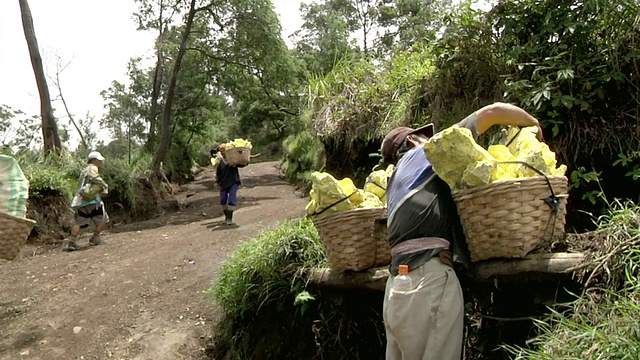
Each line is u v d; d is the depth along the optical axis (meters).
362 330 3.69
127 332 4.97
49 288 6.23
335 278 3.39
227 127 32.47
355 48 6.83
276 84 18.23
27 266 7.35
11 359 4.71
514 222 2.42
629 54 3.34
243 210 10.90
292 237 3.93
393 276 2.47
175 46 17.92
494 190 2.39
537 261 2.47
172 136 20.84
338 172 5.93
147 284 5.98
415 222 2.44
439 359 2.30
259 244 4.23
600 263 2.31
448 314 2.33
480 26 4.05
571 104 3.34
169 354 4.57
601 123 3.44
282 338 4.07
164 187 15.10
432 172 2.54
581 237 2.68
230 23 17.06
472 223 2.47
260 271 4.07
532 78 3.61
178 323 5.02
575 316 2.23
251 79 18.86
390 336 2.51
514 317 2.85
